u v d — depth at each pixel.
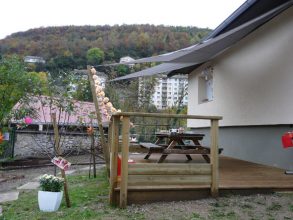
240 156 8.81
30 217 3.94
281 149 6.84
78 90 8.66
